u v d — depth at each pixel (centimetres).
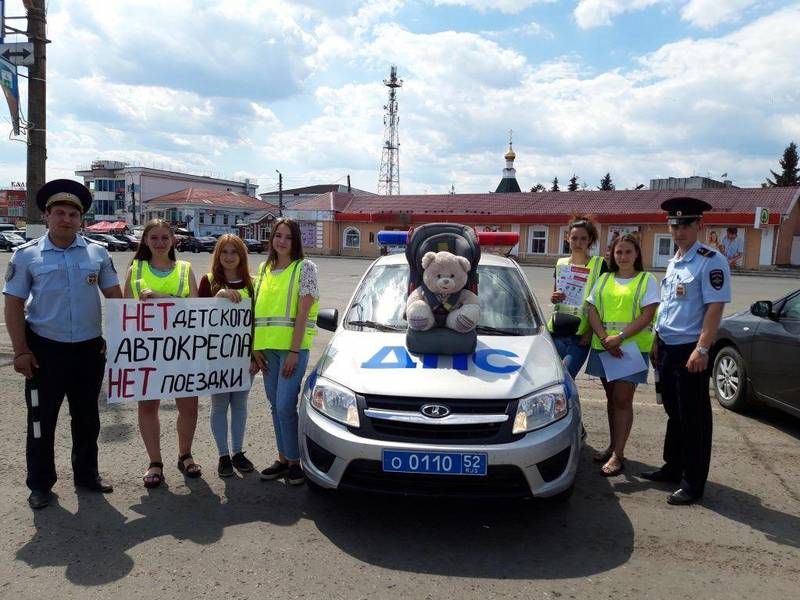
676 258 420
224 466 428
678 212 406
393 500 396
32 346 377
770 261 3089
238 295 420
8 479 412
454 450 328
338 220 4359
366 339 413
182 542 338
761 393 559
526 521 371
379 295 470
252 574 307
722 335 620
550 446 339
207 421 538
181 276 423
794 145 5753
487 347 397
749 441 521
